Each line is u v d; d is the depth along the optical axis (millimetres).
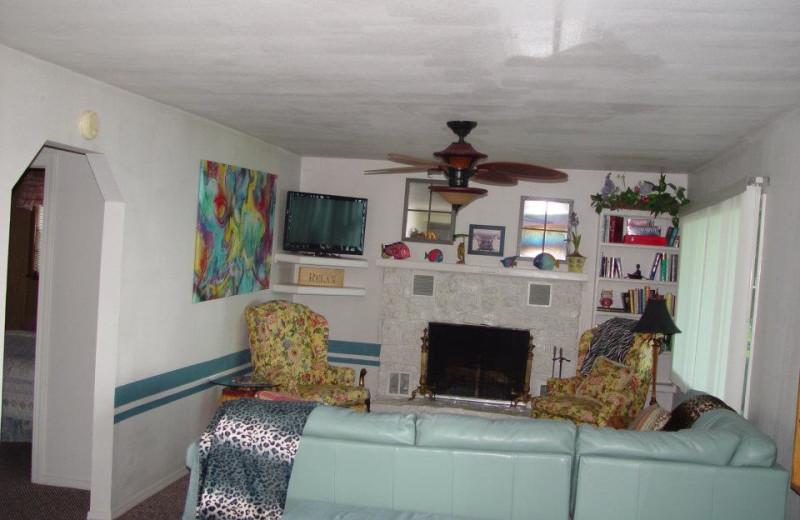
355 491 3020
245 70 3279
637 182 6488
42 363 4332
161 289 4430
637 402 4938
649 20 2236
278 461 2984
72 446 4348
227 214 5254
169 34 2721
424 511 2988
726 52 2531
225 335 5414
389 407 6625
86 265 4281
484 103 3695
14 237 6363
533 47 2625
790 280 3367
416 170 4555
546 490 2936
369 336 7016
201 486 2996
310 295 7078
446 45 2668
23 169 3152
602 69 2877
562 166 6371
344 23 2457
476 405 6801
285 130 5211
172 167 4465
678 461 2928
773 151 3770
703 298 5145
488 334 6789
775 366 3525
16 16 2561
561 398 5238
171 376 4598
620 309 6445
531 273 6594
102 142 3721
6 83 3021
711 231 5016
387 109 4055
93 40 2859
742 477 2875
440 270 6766
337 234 6523
